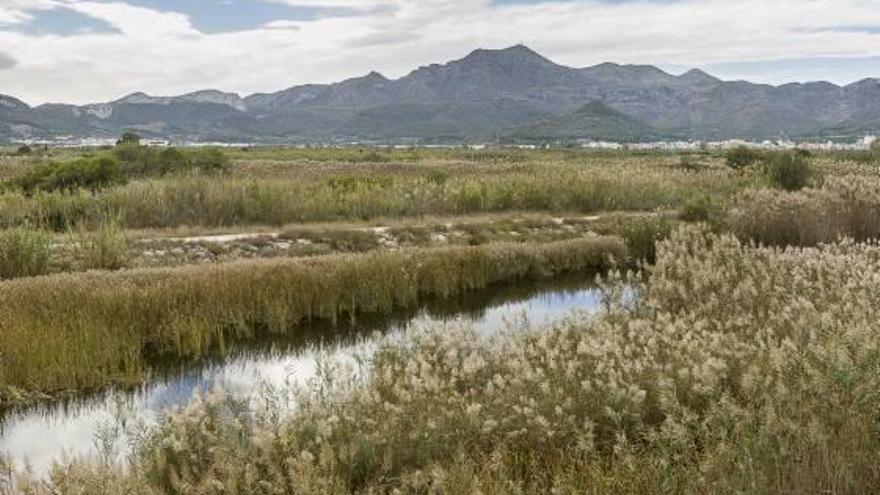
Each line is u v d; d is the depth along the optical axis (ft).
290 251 61.11
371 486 18.58
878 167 117.50
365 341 42.60
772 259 42.11
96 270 48.52
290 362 38.45
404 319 47.73
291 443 20.07
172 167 110.22
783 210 64.44
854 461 16.76
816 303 33.30
